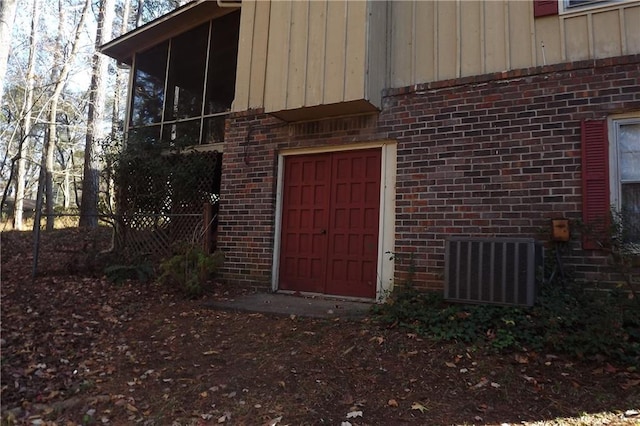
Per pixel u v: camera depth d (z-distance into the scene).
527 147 5.42
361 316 5.33
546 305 4.55
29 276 7.48
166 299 6.36
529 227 5.30
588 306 4.46
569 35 5.42
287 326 5.20
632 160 5.03
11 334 4.83
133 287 6.92
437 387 3.71
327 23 6.31
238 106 7.57
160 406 3.52
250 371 4.11
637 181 4.97
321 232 6.80
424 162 5.99
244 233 7.25
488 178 5.58
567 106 5.27
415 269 5.87
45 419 3.32
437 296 5.35
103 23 16.36
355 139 6.49
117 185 9.19
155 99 10.62
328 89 6.16
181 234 8.08
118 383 3.92
